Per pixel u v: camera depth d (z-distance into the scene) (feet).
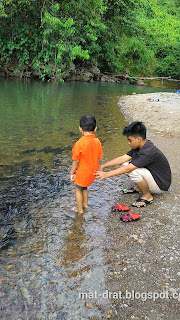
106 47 67.21
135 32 73.41
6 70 51.08
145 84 70.95
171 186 13.75
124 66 74.95
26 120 24.18
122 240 9.59
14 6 39.70
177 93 47.16
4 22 45.19
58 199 12.09
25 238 9.48
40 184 13.29
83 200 11.50
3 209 11.06
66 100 35.24
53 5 38.99
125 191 13.03
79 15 45.57
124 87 59.36
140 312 6.94
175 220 10.85
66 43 40.42
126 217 10.66
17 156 16.37
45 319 6.68
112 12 63.16
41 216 10.77
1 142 18.47
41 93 38.55
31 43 46.68
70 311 6.91
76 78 61.52
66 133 21.42
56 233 9.82
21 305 7.00
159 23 90.53
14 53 51.06
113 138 21.33
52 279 7.82
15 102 31.07
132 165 11.21
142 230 10.16
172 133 23.26
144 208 11.71
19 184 13.12
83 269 8.23
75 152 10.32
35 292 7.38
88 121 10.32
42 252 8.85
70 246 9.19
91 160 10.56
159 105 33.42
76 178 10.72
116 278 7.94
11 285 7.56
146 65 76.84
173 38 83.15
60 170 14.96
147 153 11.14
